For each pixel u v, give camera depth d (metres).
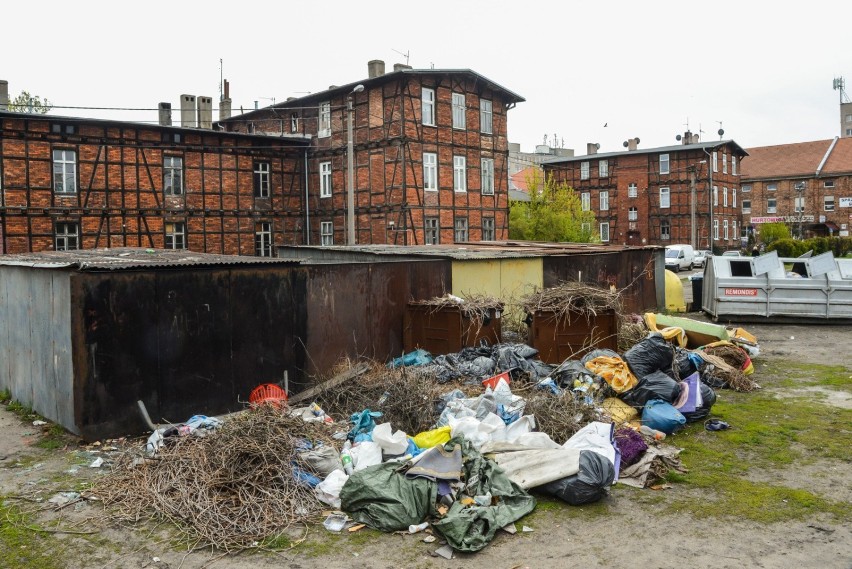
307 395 9.20
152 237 28.28
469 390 9.41
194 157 29.56
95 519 5.93
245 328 9.30
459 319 11.31
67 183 26.17
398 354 11.88
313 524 5.82
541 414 7.70
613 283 18.28
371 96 30.02
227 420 7.62
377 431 6.88
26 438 8.25
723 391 10.42
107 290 8.01
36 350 9.17
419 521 5.75
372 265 11.38
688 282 32.59
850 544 5.38
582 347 10.91
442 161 30.41
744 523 5.78
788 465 7.19
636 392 9.04
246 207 31.23
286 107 33.56
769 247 44.28
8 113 24.34
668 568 5.02
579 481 6.10
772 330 16.50
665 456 7.12
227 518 5.70
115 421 8.08
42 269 8.82
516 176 61.91
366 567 5.10
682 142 58.19
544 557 5.21
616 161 55.16
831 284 16.72
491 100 33.28
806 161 63.91
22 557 5.31
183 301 8.63
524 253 15.26
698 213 51.56
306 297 10.15
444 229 30.55
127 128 27.50
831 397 10.01
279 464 6.38
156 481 6.39
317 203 32.97
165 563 5.20
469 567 5.06
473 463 6.30
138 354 8.24
